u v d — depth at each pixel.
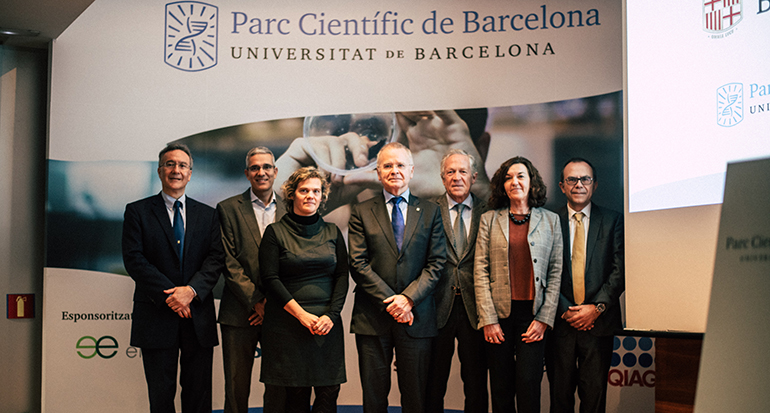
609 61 4.14
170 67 4.15
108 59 4.09
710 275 2.53
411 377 3.57
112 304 3.97
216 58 4.18
